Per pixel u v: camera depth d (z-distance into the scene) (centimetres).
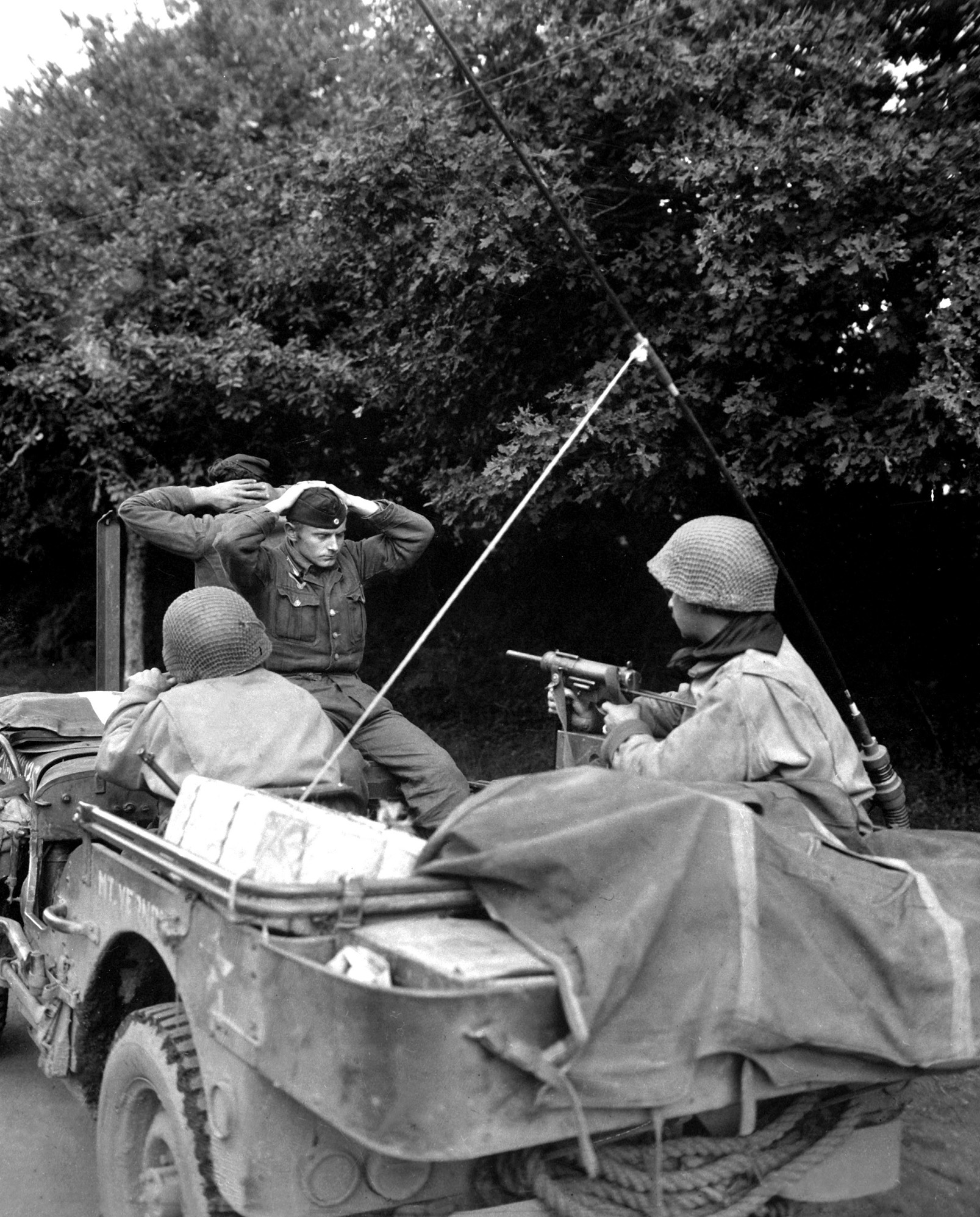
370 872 259
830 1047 240
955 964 253
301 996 218
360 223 836
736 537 314
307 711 359
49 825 393
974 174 610
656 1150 225
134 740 346
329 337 1153
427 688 1213
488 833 241
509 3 757
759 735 290
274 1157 232
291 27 1616
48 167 1460
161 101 1577
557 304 793
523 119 744
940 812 792
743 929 234
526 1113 211
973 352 605
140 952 331
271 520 423
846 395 720
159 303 1232
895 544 877
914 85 700
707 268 689
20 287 1254
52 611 1738
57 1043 350
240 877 237
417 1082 202
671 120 707
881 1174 288
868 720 898
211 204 1298
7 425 1266
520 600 1152
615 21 715
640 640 1047
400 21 836
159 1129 283
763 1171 264
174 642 363
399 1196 239
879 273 615
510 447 745
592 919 225
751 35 661
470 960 217
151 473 1221
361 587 461
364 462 1159
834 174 617
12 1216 353
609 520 943
